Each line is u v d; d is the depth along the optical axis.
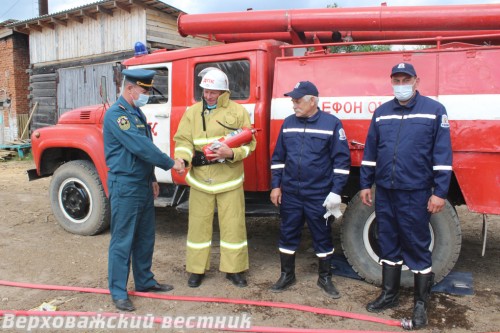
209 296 3.76
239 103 4.33
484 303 3.61
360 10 4.23
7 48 14.92
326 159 3.60
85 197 5.37
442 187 3.07
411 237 3.24
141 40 11.41
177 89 4.73
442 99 3.57
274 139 4.13
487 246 5.16
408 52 3.70
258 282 4.07
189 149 3.84
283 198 3.75
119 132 3.35
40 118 14.38
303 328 3.20
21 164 12.76
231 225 3.86
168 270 4.36
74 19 12.59
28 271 4.31
